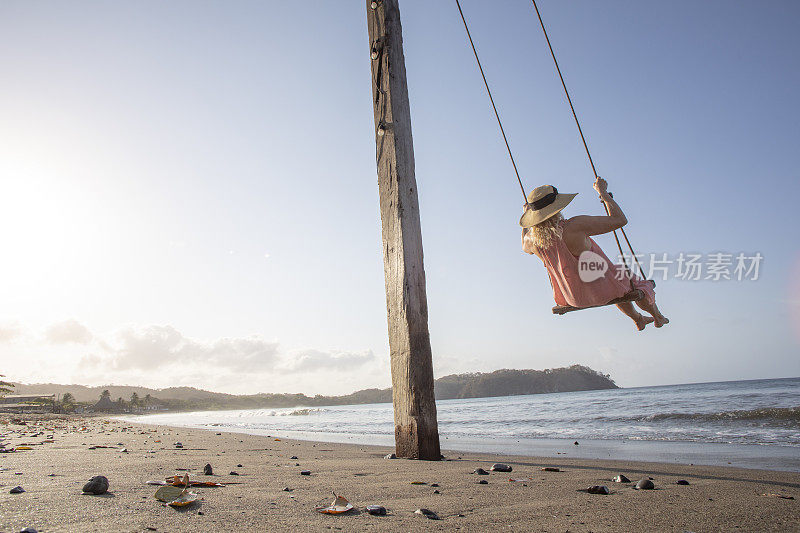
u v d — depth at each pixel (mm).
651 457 7242
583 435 12805
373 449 8516
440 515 2502
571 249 3400
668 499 3109
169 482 3129
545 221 3422
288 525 2113
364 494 3156
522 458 6945
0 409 85562
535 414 26266
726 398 29297
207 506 2461
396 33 6793
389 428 19391
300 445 9656
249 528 2027
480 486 3621
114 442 8609
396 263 6270
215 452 7039
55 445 7355
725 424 14047
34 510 2205
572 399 55781
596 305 3455
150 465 4410
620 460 6707
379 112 6719
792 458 6684
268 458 6078
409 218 6273
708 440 10070
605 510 2709
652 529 2264
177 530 1934
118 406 142125
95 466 4219
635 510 2719
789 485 3910
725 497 3215
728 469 5316
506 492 3342
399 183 6316
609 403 33781
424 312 6215
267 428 21000
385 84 6652
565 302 3680
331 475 4199
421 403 5984
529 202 3502
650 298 3430
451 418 28578
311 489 3260
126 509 2281
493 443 11023
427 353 6121
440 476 4207
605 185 3684
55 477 3379
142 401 160000
